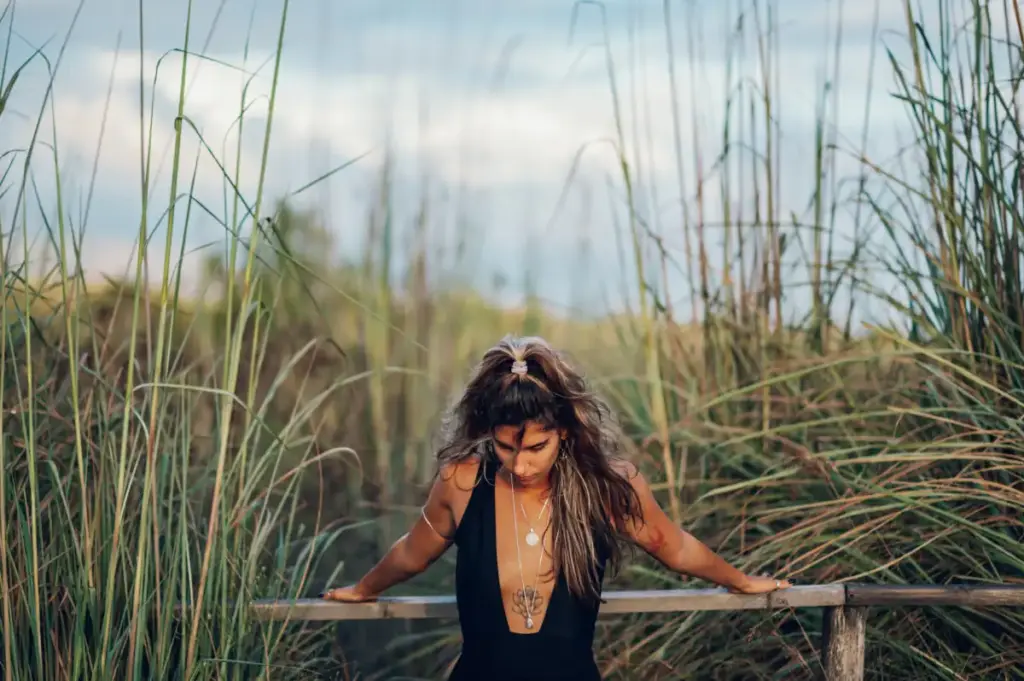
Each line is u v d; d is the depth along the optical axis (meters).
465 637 2.27
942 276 2.99
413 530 2.34
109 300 3.13
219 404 2.86
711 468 3.29
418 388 4.07
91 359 2.96
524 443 2.09
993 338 2.77
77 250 2.36
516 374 2.11
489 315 4.38
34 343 2.85
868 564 2.74
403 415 4.01
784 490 3.09
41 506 2.33
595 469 2.19
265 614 2.38
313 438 2.61
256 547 2.34
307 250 4.22
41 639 2.26
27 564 2.17
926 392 2.95
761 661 2.90
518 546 2.22
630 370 3.77
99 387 2.54
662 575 3.09
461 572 2.26
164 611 2.21
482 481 2.25
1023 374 2.74
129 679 2.10
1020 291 2.79
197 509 2.83
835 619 2.42
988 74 2.86
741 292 3.48
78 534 2.33
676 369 3.55
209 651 2.26
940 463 2.86
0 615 2.25
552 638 2.21
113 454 2.30
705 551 2.34
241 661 2.18
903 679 2.71
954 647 2.71
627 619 3.11
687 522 3.12
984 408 2.64
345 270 4.25
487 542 2.23
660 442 3.34
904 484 2.64
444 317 4.27
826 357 3.15
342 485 3.80
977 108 2.89
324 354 4.00
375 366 4.04
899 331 3.21
